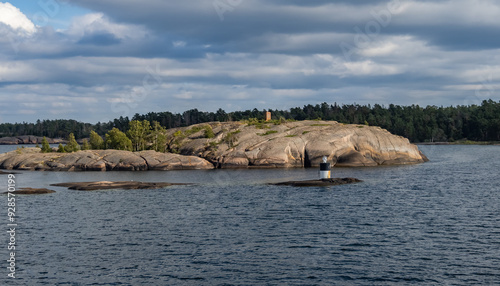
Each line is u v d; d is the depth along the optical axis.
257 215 48.38
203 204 56.25
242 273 29.64
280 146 117.88
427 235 38.38
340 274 29.19
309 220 45.31
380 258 32.19
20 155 124.88
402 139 129.12
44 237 39.31
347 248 34.81
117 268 30.88
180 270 30.36
